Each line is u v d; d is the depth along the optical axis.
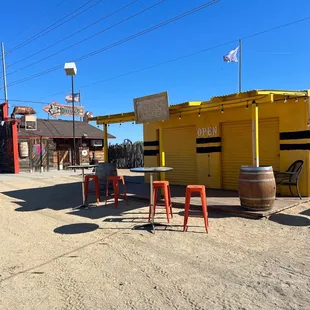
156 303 3.42
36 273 4.32
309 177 8.55
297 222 6.28
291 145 8.80
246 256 4.66
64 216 7.70
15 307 3.43
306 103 8.49
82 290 3.78
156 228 6.19
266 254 4.72
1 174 21.34
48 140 24.53
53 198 10.61
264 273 4.07
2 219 7.70
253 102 7.80
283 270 4.15
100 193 10.60
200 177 11.16
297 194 8.73
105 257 4.82
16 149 22.05
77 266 4.51
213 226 6.21
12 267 4.57
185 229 5.98
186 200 6.00
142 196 9.30
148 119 8.78
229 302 3.39
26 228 6.74
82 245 5.41
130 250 5.07
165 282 3.91
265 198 6.71
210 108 9.90
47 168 24.19
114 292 3.70
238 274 4.07
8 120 21.83
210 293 3.60
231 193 9.58
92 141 28.02
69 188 13.01
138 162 25.11
